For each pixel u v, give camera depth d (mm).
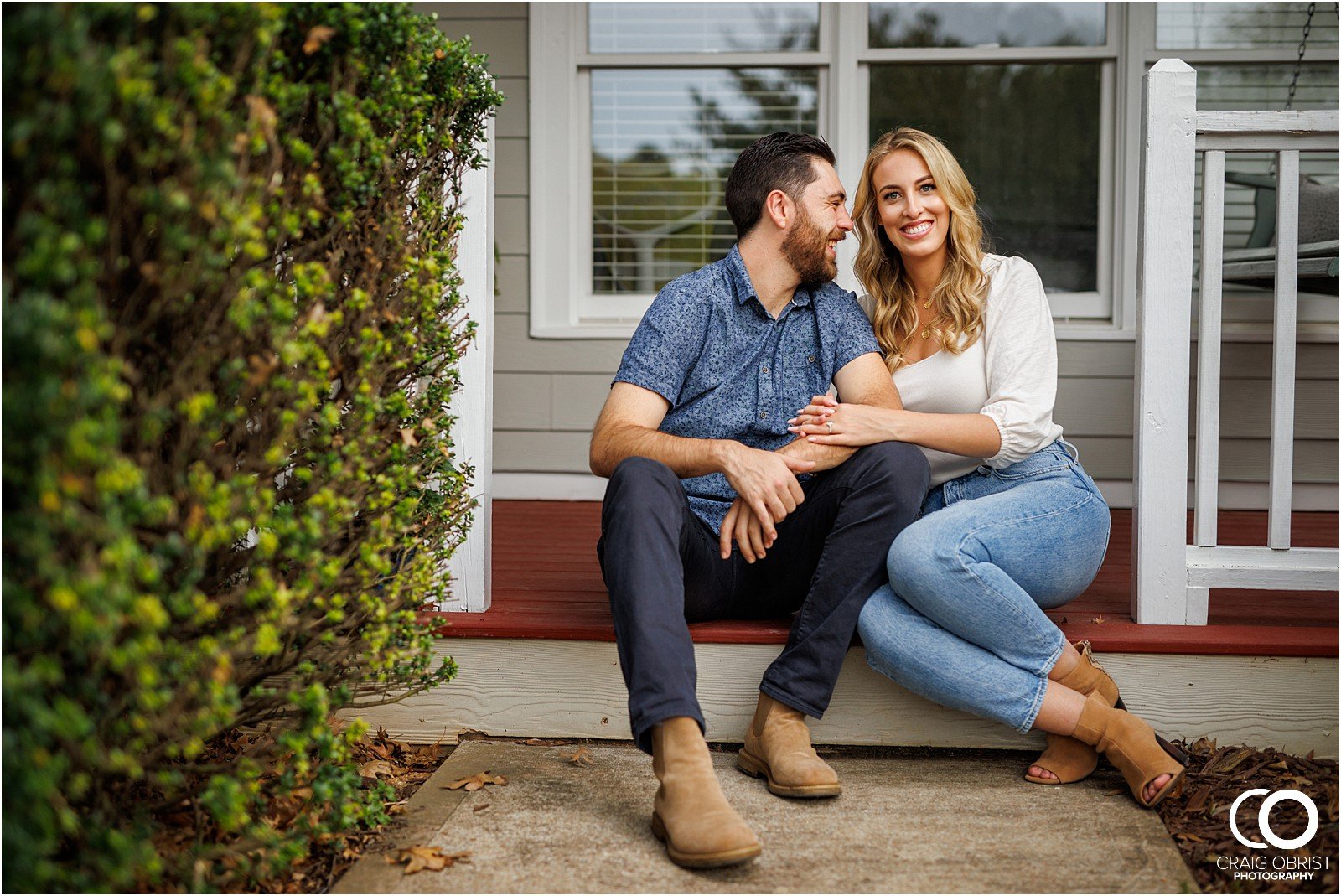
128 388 1281
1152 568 2191
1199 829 1791
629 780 1980
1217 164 2160
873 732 2135
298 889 1593
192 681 1315
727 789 1930
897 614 1946
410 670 1828
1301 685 2080
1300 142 2137
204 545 1295
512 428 3943
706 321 2104
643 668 1681
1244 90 3699
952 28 3754
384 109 1628
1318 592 2551
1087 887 1592
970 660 1919
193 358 1339
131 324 1326
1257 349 3666
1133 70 3633
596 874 1614
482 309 2225
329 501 1466
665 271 3947
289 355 1357
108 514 1123
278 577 1549
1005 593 1881
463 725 2193
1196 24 3689
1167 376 2168
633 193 3920
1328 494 3691
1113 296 3717
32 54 1063
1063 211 3766
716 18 3832
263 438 1480
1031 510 1965
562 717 2176
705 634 2109
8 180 1157
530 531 3330
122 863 1303
